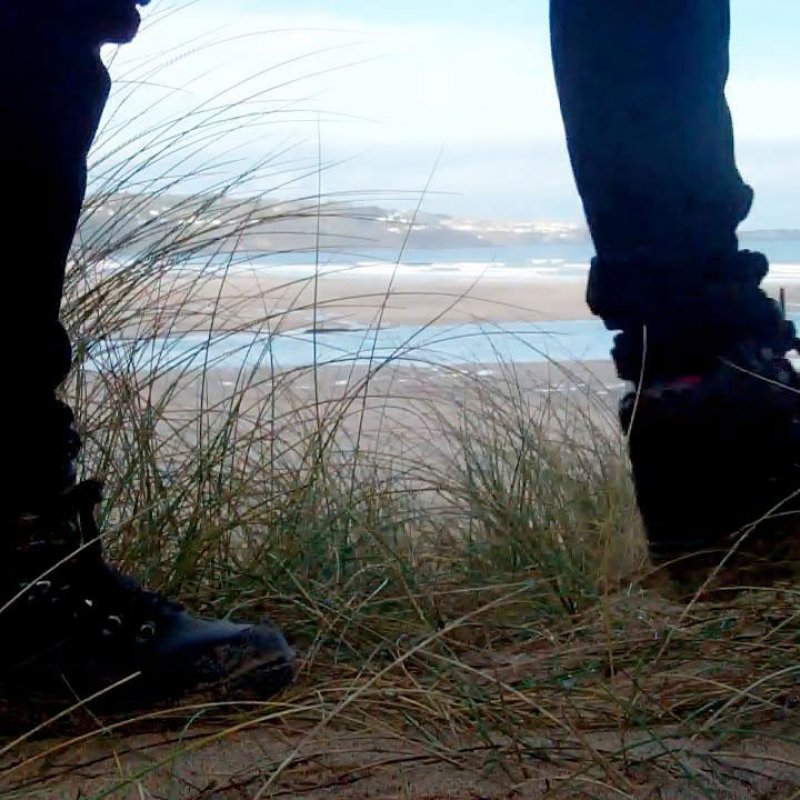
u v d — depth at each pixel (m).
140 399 1.97
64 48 1.28
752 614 1.52
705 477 1.49
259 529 1.92
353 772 1.15
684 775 1.12
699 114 1.48
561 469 2.22
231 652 1.33
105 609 1.34
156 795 1.11
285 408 2.60
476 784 1.12
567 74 1.52
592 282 1.55
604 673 1.43
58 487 1.35
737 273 1.50
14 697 1.34
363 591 1.78
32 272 1.29
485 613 1.71
